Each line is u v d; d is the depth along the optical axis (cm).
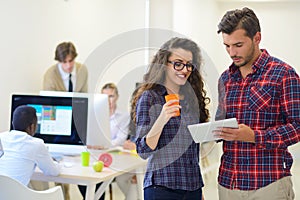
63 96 314
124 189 343
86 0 541
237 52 206
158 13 655
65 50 439
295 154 617
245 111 210
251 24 203
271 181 206
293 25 691
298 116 201
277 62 209
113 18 596
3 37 407
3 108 413
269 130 204
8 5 412
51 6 477
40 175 278
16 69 429
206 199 332
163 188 194
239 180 211
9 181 225
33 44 452
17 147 265
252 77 210
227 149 216
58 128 314
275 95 206
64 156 318
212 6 688
